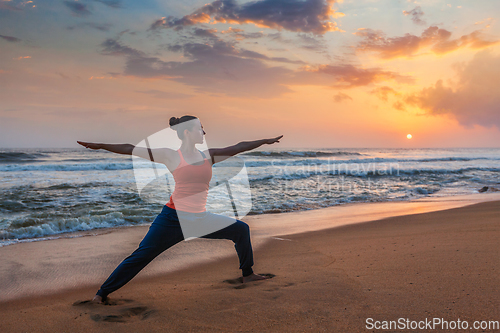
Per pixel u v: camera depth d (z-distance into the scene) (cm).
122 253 444
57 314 229
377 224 614
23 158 2870
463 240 401
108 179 1398
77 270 370
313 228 603
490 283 244
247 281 299
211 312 225
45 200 905
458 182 1530
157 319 216
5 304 269
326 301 234
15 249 461
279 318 210
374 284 264
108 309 238
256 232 566
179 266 374
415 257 337
